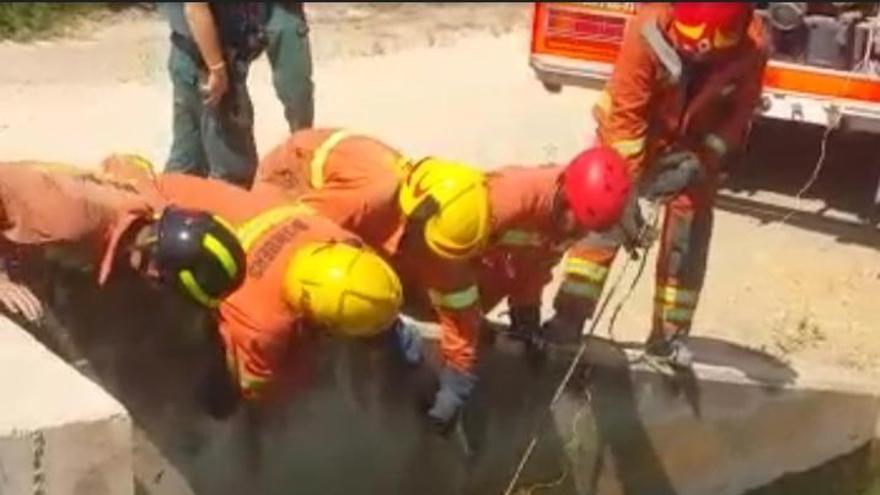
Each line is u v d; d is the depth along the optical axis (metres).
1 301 5.93
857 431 7.61
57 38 11.99
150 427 6.12
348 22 13.35
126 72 11.33
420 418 6.62
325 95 11.15
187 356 6.11
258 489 6.37
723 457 7.34
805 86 9.44
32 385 5.62
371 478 6.63
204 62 7.45
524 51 12.88
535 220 6.18
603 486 7.13
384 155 6.04
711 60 6.47
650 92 6.57
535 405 6.87
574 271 6.72
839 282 8.92
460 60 12.46
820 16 9.66
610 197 6.02
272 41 7.58
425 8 14.05
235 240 5.41
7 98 10.50
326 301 5.42
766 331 8.17
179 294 5.67
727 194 9.88
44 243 5.72
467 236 5.80
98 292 6.03
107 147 9.66
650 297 8.20
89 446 5.50
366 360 6.44
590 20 9.94
